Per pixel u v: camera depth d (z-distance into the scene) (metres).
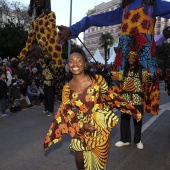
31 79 10.26
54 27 7.38
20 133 5.85
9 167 3.95
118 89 4.86
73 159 4.30
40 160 4.25
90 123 2.81
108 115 2.80
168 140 5.43
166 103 10.96
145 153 4.61
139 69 4.57
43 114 8.12
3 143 5.12
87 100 2.80
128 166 4.00
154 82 4.79
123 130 4.92
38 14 7.69
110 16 5.24
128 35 4.75
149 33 4.71
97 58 30.53
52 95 7.87
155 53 4.84
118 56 4.84
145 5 4.64
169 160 4.30
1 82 7.79
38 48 6.54
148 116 7.84
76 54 2.81
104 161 2.84
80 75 2.83
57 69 7.34
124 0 4.88
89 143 2.79
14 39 27.41
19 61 7.57
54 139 2.87
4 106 7.84
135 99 4.56
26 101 9.75
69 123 2.86
